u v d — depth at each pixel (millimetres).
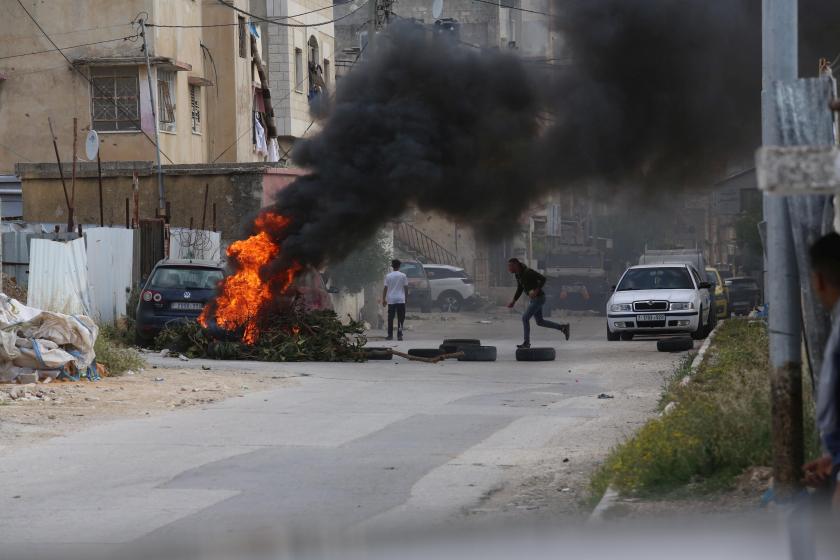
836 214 14398
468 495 18016
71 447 22984
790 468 14430
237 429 25656
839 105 13047
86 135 76312
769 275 14648
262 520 16047
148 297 49250
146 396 31375
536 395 33094
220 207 67938
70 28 76312
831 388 9523
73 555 8508
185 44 80938
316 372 39906
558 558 5527
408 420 27328
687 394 24891
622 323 57188
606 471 18094
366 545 6102
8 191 74000
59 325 34219
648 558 5531
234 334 45938
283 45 95188
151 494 18125
